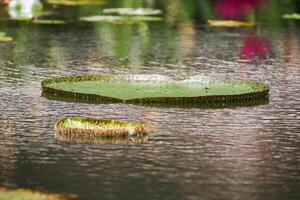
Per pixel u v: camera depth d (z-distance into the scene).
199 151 14.59
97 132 15.51
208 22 34.06
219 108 17.66
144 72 22.19
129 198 12.27
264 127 16.20
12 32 30.50
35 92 19.12
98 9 39.19
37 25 32.66
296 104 18.16
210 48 26.89
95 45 27.34
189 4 41.81
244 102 18.23
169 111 17.33
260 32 31.16
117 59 24.44
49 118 16.73
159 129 15.96
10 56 24.70
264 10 39.19
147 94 18.52
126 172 13.44
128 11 37.97
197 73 22.12
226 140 15.28
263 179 13.15
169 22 34.22
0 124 16.27
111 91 18.80
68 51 25.91
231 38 29.39
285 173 13.45
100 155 14.32
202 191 12.59
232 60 24.45
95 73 21.91
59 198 12.12
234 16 36.69
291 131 15.93
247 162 14.01
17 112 17.19
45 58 24.42
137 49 26.53
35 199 11.98
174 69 22.77
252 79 21.25
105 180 13.05
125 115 16.92
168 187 12.77
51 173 13.34
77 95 18.33
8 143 14.97
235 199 12.27
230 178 13.20
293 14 36.38
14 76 21.25
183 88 19.14
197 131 15.84
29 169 13.52
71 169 13.55
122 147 14.80
